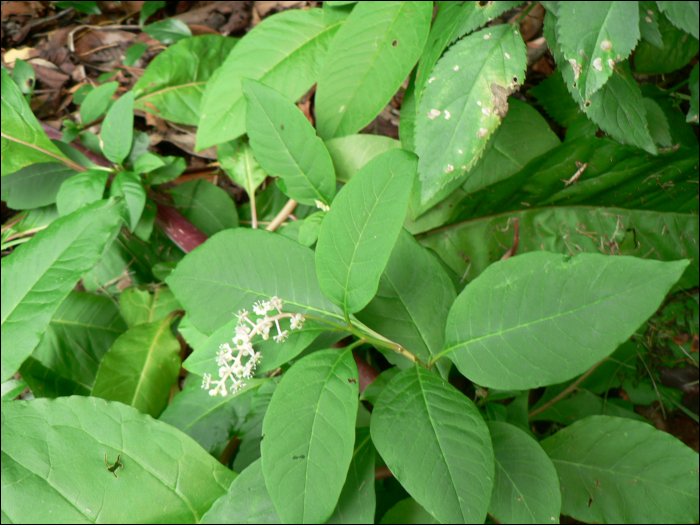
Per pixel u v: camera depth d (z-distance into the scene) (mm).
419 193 415
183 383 449
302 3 598
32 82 545
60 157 461
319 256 282
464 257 459
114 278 481
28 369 420
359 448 317
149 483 324
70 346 440
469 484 266
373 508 298
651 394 441
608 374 440
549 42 339
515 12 407
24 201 471
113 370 406
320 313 314
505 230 461
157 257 494
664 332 453
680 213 462
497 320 293
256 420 365
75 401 333
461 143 348
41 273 357
